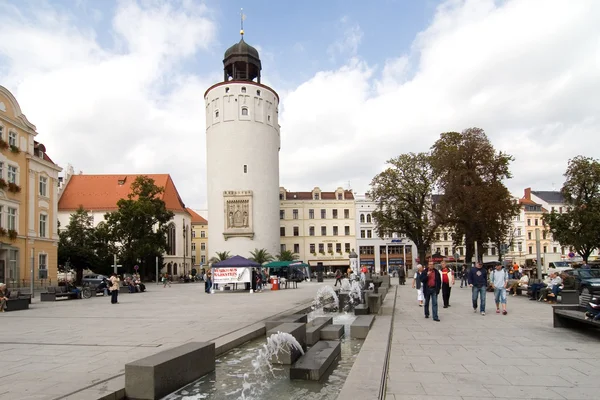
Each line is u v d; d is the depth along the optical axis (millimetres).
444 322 13914
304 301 23750
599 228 41375
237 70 73812
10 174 37844
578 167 43094
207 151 71625
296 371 7348
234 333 11398
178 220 85250
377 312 15977
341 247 84938
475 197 39969
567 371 7449
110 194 84188
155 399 6281
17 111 38750
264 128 70125
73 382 6941
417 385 6668
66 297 29984
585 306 12023
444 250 83562
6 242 36312
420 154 50281
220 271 34469
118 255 57562
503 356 8680
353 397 5777
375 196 52062
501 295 15883
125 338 11320
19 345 10492
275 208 70688
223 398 6426
